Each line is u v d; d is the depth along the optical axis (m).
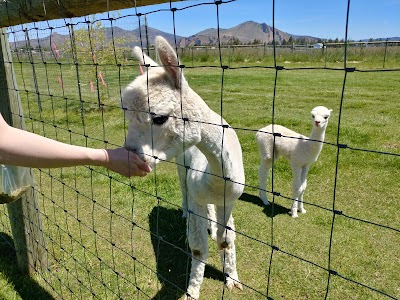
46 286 3.18
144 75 2.16
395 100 11.35
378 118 8.93
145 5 1.72
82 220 4.32
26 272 3.38
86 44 10.10
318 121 4.12
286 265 3.39
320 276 3.22
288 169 5.79
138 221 4.30
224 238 2.85
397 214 4.29
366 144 6.83
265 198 4.76
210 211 3.87
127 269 3.36
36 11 2.27
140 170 1.76
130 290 3.06
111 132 8.34
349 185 5.11
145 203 4.76
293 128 8.12
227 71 22.34
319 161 5.95
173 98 2.08
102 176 5.75
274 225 4.15
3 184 2.71
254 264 3.44
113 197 4.98
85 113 10.48
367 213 4.35
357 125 8.27
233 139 2.85
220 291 3.10
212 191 2.54
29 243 3.31
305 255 3.54
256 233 3.99
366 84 15.35
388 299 2.91
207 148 2.34
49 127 8.90
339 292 3.01
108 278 3.20
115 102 11.36
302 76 18.84
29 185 2.95
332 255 3.52
